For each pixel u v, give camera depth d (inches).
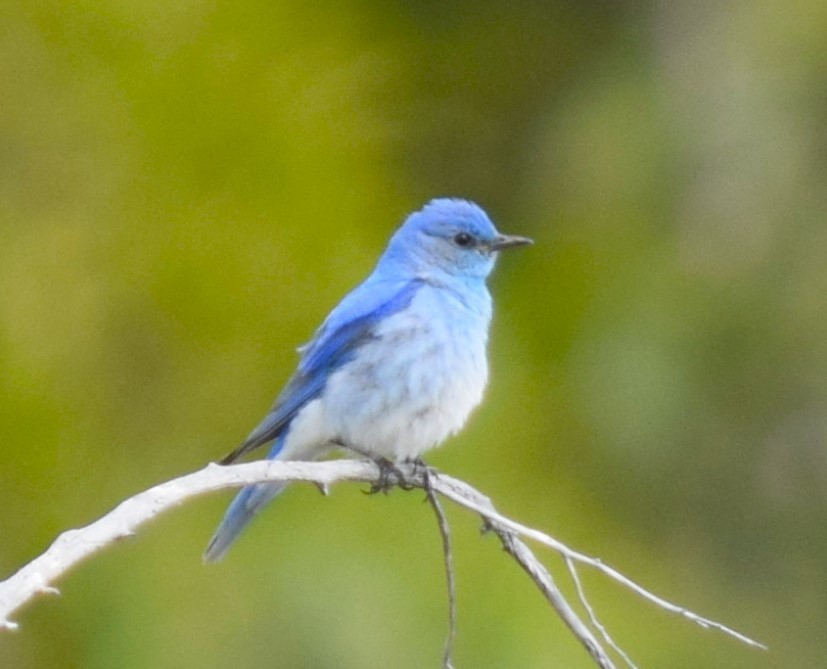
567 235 577.9
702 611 559.2
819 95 587.2
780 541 595.5
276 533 462.6
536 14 651.5
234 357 486.3
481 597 459.8
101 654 446.9
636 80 609.6
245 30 511.2
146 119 497.7
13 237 483.2
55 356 476.4
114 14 499.2
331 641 446.9
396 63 582.6
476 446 502.9
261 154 502.0
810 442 584.4
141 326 483.5
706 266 568.7
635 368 548.4
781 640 591.2
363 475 361.1
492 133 624.1
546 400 532.4
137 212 491.2
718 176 577.6
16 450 469.1
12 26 496.7
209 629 450.0
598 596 495.8
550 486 511.2
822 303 569.3
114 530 281.3
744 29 597.0
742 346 566.6
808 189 579.2
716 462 574.2
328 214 503.8
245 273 491.2
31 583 265.0
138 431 478.9
